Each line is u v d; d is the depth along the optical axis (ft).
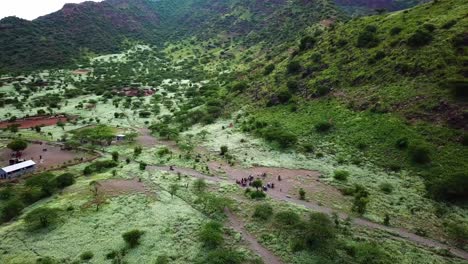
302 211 179.11
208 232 157.79
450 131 216.54
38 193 206.59
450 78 242.58
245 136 311.88
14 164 254.27
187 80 622.95
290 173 232.53
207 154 278.46
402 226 165.27
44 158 281.95
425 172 199.72
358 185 202.28
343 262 140.46
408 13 361.30
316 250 147.84
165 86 572.92
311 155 254.68
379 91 282.36
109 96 505.66
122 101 485.56
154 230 165.78
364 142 245.45
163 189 213.05
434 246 150.82
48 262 141.18
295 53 438.81
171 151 291.99
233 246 153.38
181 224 171.42
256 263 141.69
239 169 245.24
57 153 294.66
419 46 290.97
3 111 427.33
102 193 205.46
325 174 225.15
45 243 156.87
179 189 211.82
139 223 171.94
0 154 290.15
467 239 153.07
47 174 231.71
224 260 139.95
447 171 193.57
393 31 331.57
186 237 160.76
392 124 245.04
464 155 198.80
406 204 180.45
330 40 402.52
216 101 413.39
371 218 171.83
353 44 362.12
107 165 255.29
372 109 269.44
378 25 370.94
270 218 173.37
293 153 262.88
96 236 161.58
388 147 230.89
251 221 173.17
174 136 332.60
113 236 161.38
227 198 195.42
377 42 338.13
